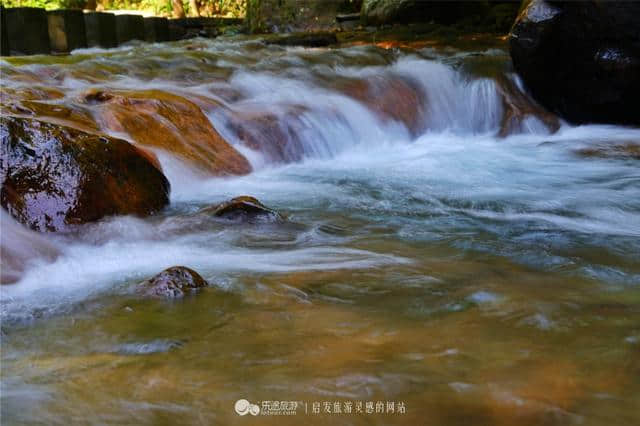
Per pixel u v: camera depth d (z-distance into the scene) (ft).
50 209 13.44
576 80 28.02
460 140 27.48
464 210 16.62
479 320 9.59
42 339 9.07
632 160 22.98
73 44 47.32
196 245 13.32
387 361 8.23
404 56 34.58
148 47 42.73
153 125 19.27
